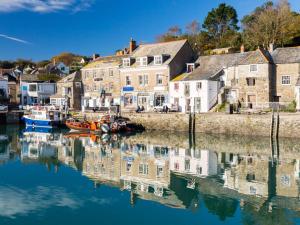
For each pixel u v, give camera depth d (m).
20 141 42.53
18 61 138.38
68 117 57.47
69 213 17.39
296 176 23.81
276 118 40.00
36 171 26.27
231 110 44.34
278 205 18.11
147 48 64.56
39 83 79.81
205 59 58.12
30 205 18.61
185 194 20.27
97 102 67.56
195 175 24.48
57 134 49.00
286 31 68.31
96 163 28.97
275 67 49.34
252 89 49.19
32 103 78.31
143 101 60.34
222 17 88.38
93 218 16.77
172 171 25.80
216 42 85.75
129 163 28.86
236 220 16.34
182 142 39.38
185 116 46.53
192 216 16.86
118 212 17.50
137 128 50.38
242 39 77.06
